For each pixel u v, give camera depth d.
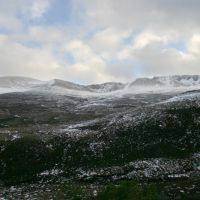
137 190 36.62
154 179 58.06
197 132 71.00
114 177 59.47
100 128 80.56
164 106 84.88
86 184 57.66
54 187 56.59
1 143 70.38
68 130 81.56
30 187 57.62
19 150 68.25
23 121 146.62
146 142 69.06
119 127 76.12
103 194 35.66
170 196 49.12
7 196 53.50
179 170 61.38
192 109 78.38
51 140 72.56
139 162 63.31
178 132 71.25
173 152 66.12
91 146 69.44
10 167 64.38
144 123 75.44
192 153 65.94
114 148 68.19
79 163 64.81
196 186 52.50
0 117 159.62
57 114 168.75
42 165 64.94
